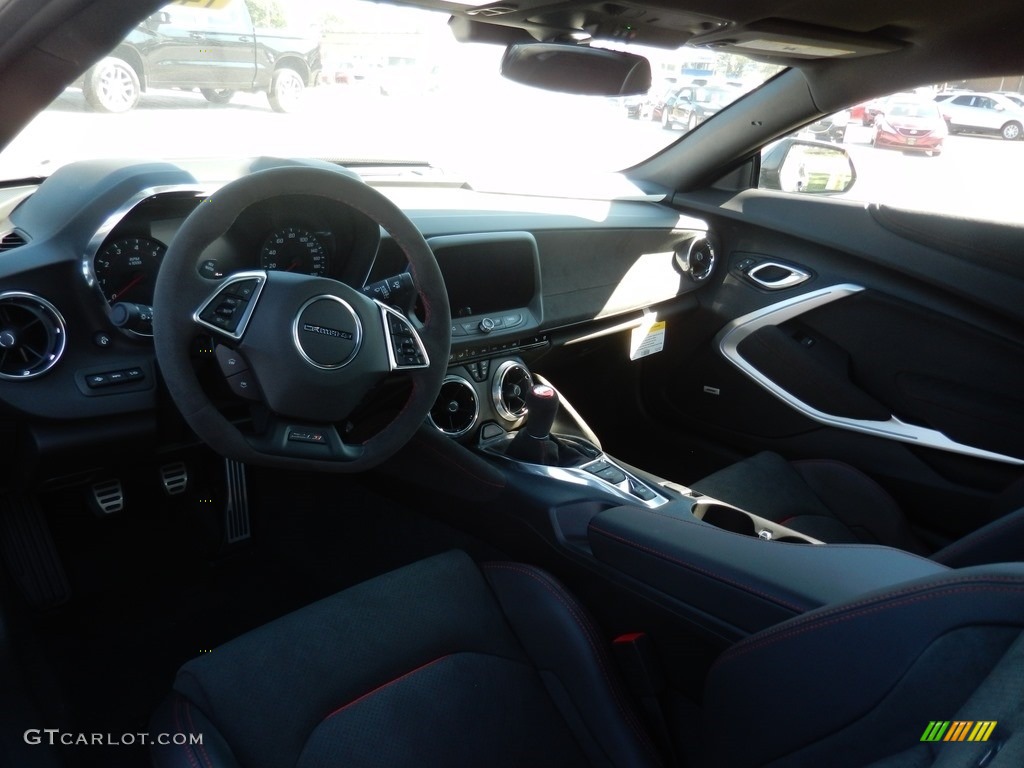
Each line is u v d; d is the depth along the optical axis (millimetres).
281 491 2326
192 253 1328
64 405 1610
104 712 1875
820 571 1398
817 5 1680
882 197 2527
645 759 1404
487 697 1450
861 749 1056
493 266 2180
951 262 2385
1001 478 2393
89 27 1011
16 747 1561
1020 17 1786
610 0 1536
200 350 1553
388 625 1514
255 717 1328
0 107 1098
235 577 2342
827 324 2633
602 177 2820
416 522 2191
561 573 1859
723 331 2826
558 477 1979
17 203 1835
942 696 956
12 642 1696
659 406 3072
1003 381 2363
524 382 2314
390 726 1360
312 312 1397
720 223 2812
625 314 2645
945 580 995
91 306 1627
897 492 2574
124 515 2176
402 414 1559
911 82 2168
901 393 2545
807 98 2426
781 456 2666
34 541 2047
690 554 1525
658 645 1609
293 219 1674
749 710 1212
